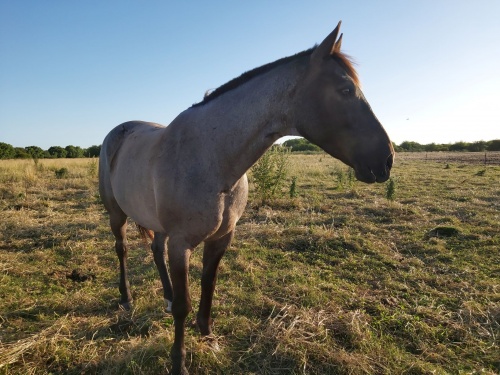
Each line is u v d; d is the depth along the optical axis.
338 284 3.69
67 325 2.78
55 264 4.23
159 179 2.09
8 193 8.89
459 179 12.09
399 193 9.38
